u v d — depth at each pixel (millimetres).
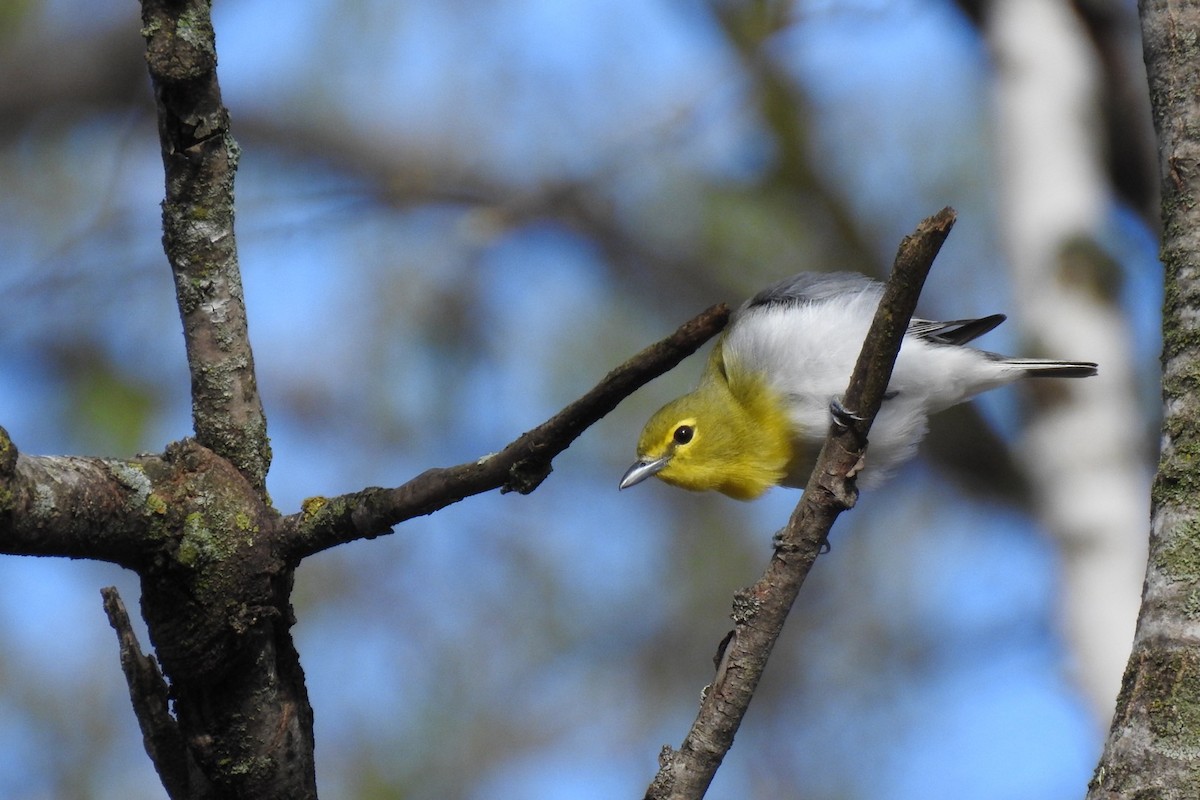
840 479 4770
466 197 16406
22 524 4219
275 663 4988
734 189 16422
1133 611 11602
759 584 4812
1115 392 12484
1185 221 4824
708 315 4227
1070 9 13578
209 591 4707
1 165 14539
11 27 16266
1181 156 4879
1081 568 11938
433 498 4688
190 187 4809
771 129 15891
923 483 15977
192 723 4949
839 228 16297
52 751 12320
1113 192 14312
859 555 15406
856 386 4770
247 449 4852
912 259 4539
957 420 15430
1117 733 4207
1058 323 12672
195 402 4863
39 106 16266
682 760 4785
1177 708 4121
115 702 12547
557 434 4496
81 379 12000
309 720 5129
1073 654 11711
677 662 14211
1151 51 5082
